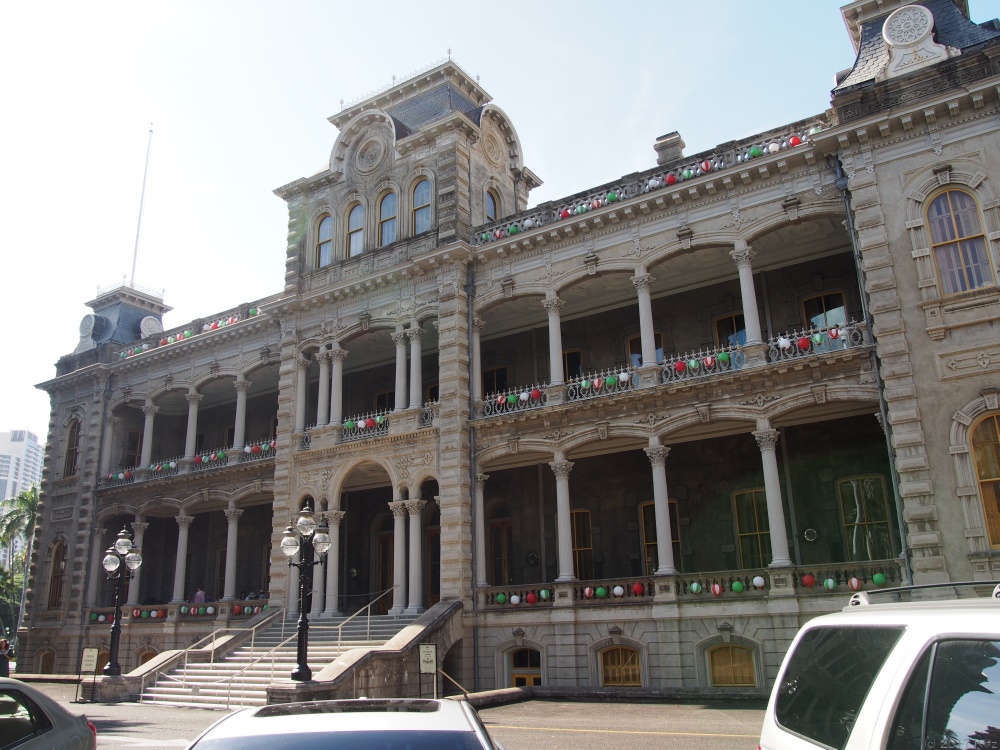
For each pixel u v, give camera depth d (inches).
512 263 1214.9
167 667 1115.9
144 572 1701.5
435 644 998.4
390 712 225.1
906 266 887.1
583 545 1213.7
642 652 982.4
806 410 968.9
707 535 1118.4
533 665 1078.4
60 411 1824.6
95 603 1620.3
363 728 207.8
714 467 1135.0
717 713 772.6
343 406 1512.1
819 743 207.9
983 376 825.5
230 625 1384.1
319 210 1467.8
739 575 954.7
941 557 803.4
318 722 213.8
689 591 978.7
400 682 946.1
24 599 1939.0
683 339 1189.1
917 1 1005.8
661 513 1011.3
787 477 1079.0
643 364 1064.2
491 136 1424.7
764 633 912.3
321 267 1427.2
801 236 1055.6
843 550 1024.9
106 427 1723.7
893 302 883.4
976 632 172.7
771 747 233.6
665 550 999.0
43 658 1626.5
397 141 1368.1
